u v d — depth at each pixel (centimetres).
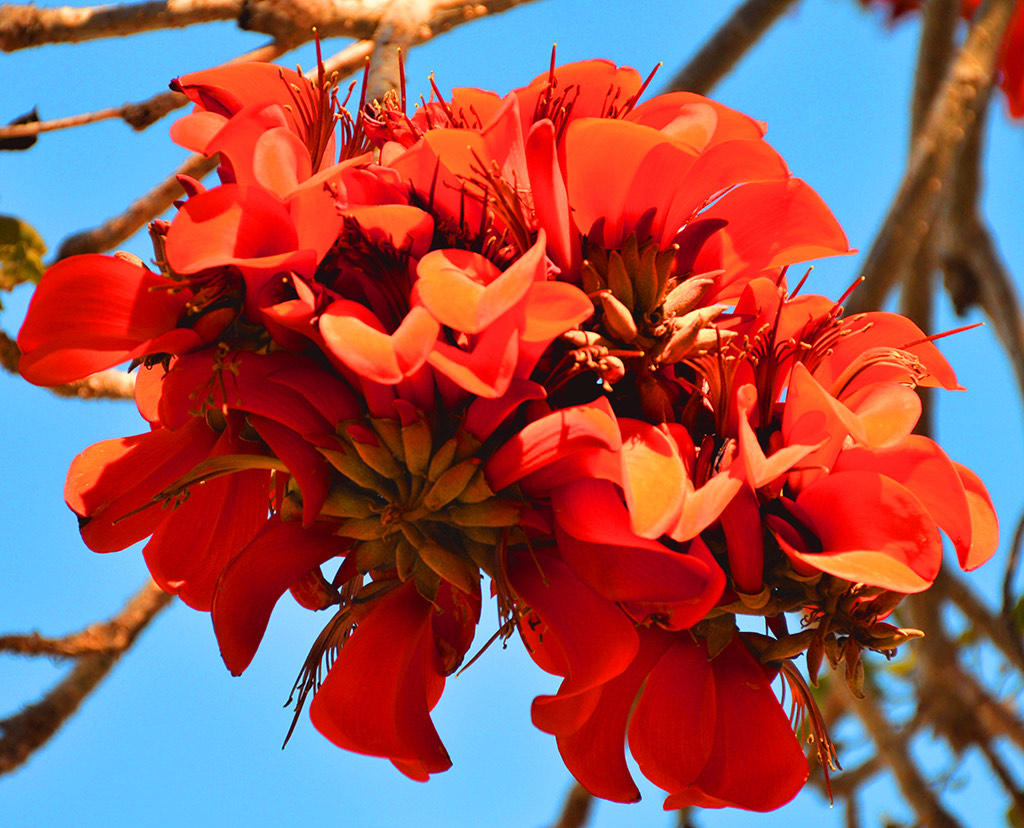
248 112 99
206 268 98
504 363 97
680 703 101
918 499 99
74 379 100
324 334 97
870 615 101
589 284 101
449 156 100
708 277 101
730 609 100
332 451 100
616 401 101
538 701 100
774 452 101
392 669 101
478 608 101
